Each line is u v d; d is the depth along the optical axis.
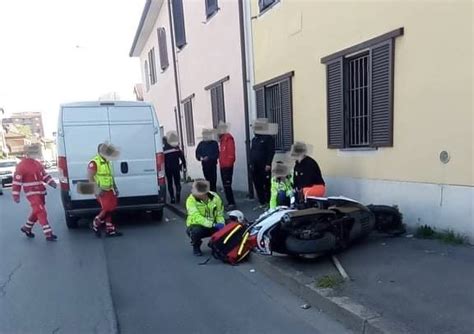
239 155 11.65
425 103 5.54
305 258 5.30
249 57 10.53
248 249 5.97
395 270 4.59
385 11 6.04
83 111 8.58
